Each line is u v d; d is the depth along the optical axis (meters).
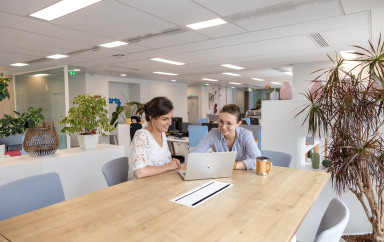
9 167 2.33
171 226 0.96
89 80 8.84
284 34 4.16
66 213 1.09
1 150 2.42
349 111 2.01
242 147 2.14
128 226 0.96
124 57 5.98
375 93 1.93
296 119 3.09
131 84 10.95
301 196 1.26
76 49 5.05
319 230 1.22
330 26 3.75
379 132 2.13
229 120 1.96
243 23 3.58
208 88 15.41
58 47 4.85
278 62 6.91
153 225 0.97
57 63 6.56
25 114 2.46
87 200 1.23
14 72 7.96
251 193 1.30
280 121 3.21
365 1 2.86
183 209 1.11
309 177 1.59
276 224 0.96
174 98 12.55
